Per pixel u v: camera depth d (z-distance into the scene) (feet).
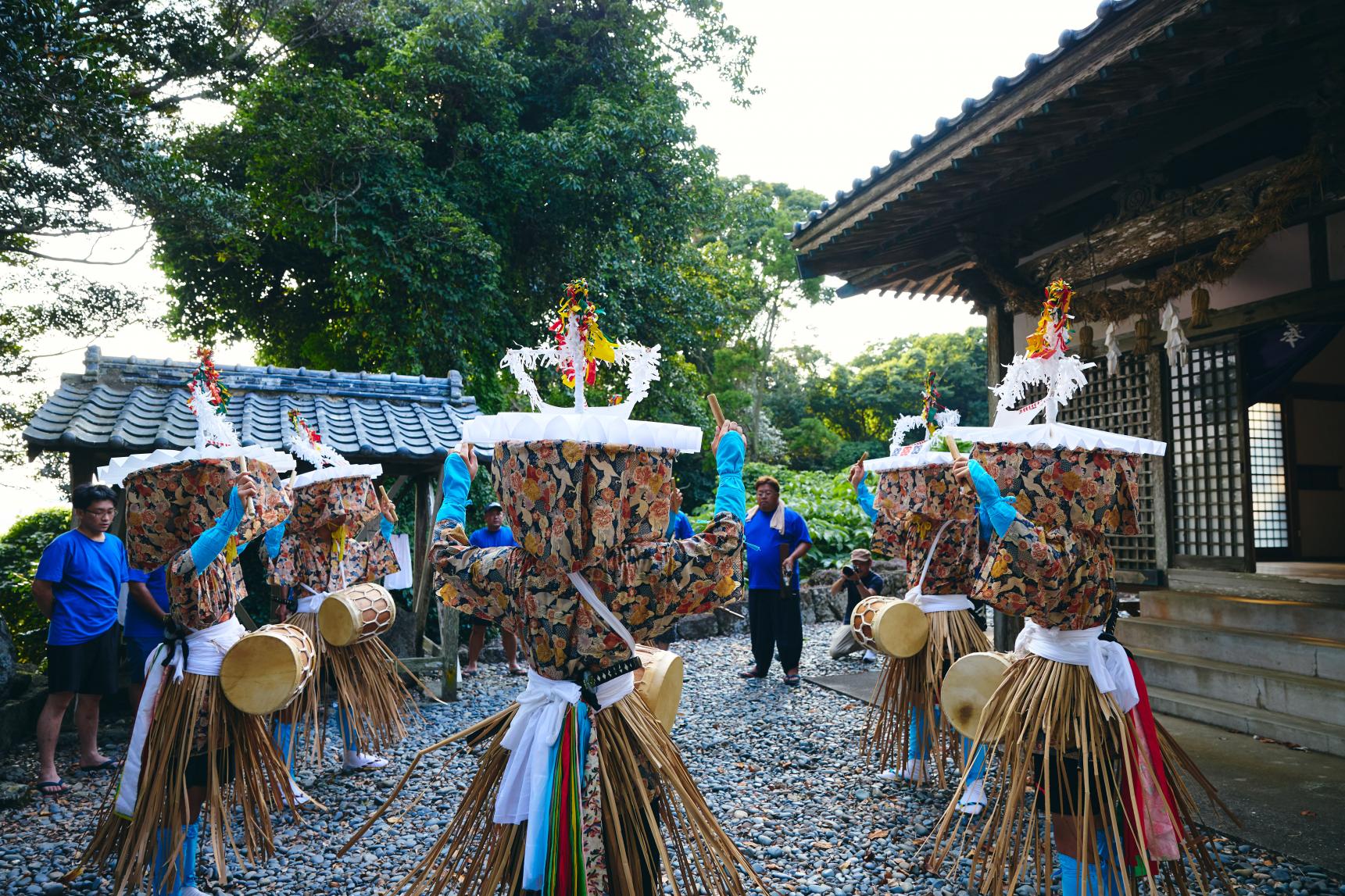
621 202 39.37
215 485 9.23
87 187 22.93
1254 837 10.42
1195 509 19.76
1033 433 8.16
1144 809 7.73
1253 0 11.92
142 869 8.66
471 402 22.79
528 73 40.42
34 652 26.43
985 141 15.94
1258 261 18.10
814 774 13.70
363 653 14.06
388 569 15.12
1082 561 7.84
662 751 6.64
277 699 9.25
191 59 29.96
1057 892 9.37
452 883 9.53
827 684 20.20
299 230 33.60
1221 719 15.58
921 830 11.12
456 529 7.02
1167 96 14.24
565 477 6.13
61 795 13.56
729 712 18.01
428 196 34.60
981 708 9.45
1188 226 16.84
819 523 36.50
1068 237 22.06
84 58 23.36
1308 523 28.63
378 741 14.19
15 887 9.98
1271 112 15.51
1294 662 15.87
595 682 6.35
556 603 6.28
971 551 12.17
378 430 20.59
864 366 114.52
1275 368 18.52
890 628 11.92
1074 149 16.20
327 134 32.30
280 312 43.47
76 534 14.80
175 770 8.91
